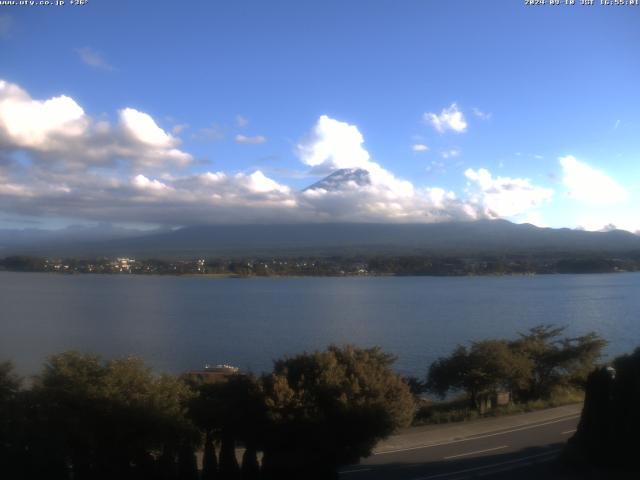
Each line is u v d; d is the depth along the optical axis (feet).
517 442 71.72
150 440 52.34
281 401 54.29
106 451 50.85
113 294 475.72
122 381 54.13
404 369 154.10
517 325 259.80
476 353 104.73
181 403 57.52
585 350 113.50
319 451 54.49
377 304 381.60
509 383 105.40
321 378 57.11
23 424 46.21
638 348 69.87
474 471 57.21
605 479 49.26
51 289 518.78
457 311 328.49
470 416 89.10
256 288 556.51
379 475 57.52
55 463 47.19
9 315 318.45
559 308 331.16
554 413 88.84
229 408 56.18
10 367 53.06
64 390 51.19
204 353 193.57
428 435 76.69
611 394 53.16
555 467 55.88
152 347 207.41
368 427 55.57
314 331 252.42
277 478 53.26
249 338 231.71
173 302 407.03
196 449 57.72
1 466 44.98
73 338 232.12
